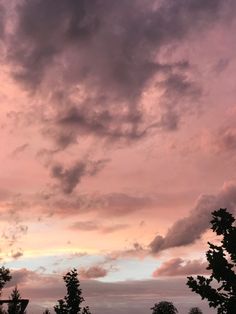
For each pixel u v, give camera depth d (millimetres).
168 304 77000
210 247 12844
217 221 12992
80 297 36250
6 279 29766
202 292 12391
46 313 36031
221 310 12148
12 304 28516
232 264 12508
